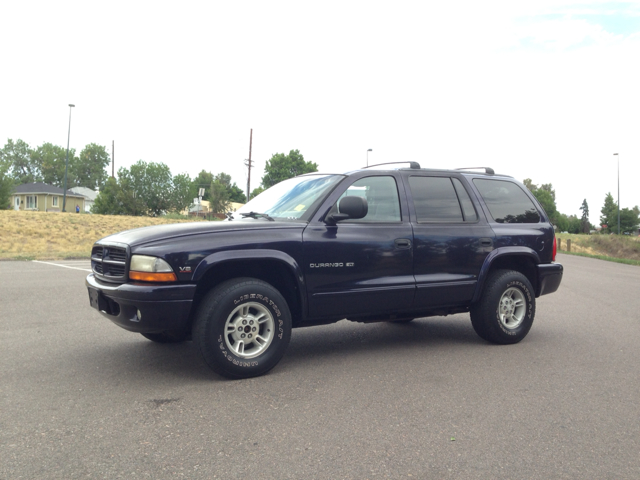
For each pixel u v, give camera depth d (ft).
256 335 14.82
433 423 11.61
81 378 14.55
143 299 13.35
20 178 361.10
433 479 9.13
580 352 18.25
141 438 10.63
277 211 16.88
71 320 22.35
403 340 19.88
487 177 20.04
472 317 19.25
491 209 19.47
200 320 14.01
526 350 18.48
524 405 12.84
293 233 15.25
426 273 17.49
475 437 10.91
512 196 20.39
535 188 355.36
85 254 58.80
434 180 18.58
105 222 118.11
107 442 10.43
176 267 13.64
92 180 364.58
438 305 17.95
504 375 15.33
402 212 17.43
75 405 12.46
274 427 11.27
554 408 12.67
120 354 17.07
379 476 9.20
